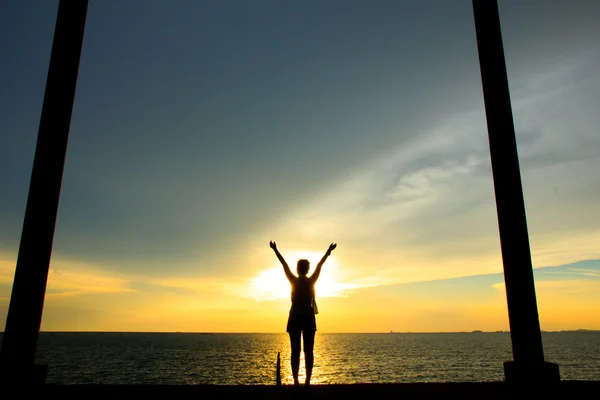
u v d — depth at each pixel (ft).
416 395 17.33
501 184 18.93
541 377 16.61
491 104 19.88
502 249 18.65
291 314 18.79
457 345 541.34
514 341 17.66
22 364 16.38
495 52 20.38
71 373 178.91
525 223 18.40
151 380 151.84
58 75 19.63
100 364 230.07
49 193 18.22
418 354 337.11
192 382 144.66
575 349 395.75
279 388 18.19
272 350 416.05
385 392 17.67
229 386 18.30
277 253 20.11
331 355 322.34
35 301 17.11
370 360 267.18
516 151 19.26
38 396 16.51
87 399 16.51
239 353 354.95
